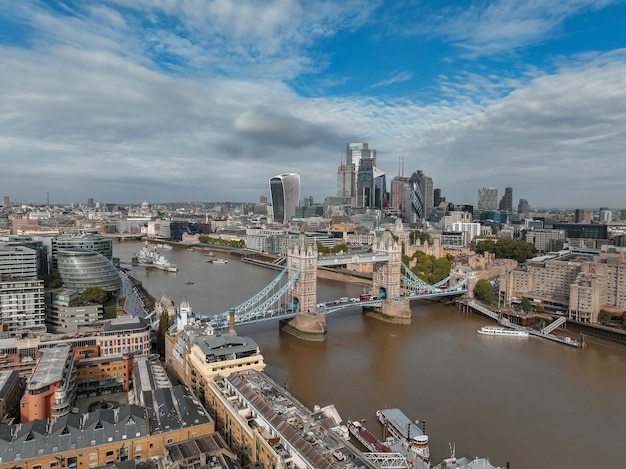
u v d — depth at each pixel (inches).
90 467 4852.4
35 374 6555.1
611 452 6446.9
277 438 5152.6
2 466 4746.6
